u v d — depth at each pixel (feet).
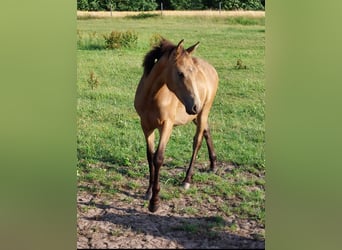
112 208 14.14
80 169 16.79
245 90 20.83
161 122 13.00
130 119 19.72
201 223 13.29
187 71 11.91
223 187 15.39
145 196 14.64
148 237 12.43
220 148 17.87
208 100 15.35
